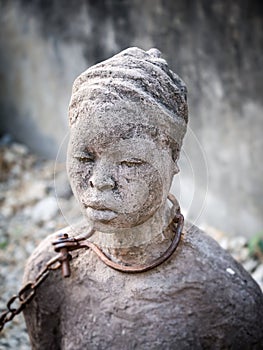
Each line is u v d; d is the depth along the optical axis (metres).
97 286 2.21
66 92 5.33
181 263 2.21
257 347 2.27
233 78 4.27
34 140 5.76
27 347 3.53
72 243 2.24
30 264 2.38
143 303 2.16
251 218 4.45
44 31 5.34
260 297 2.33
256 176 4.34
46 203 5.01
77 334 2.24
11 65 5.72
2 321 2.42
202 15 4.30
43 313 2.35
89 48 5.04
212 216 4.67
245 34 4.12
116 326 2.17
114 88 2.00
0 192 5.27
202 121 4.53
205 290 2.19
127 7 4.68
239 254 4.30
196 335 2.17
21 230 4.75
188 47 4.43
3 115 5.95
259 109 4.20
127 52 2.09
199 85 4.46
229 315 2.21
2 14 5.63
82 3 4.98
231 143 4.41
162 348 2.14
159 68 2.06
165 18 4.49
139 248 2.18
